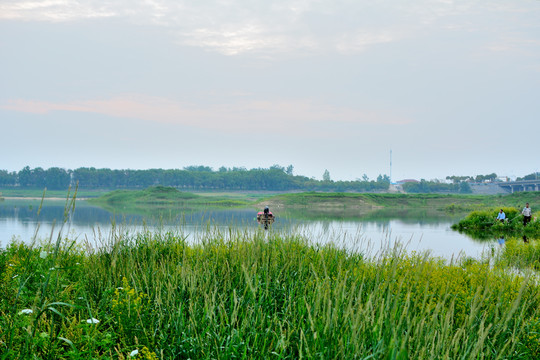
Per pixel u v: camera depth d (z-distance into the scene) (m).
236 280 6.79
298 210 103.94
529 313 6.68
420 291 6.02
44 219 50.47
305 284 6.69
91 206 109.00
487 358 4.80
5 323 4.30
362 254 9.49
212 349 4.90
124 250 8.52
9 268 6.29
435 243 24.45
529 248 14.67
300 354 4.12
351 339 4.14
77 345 4.51
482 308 6.34
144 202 149.50
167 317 5.55
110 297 5.94
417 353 4.07
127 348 4.70
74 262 7.32
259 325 5.18
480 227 39.97
